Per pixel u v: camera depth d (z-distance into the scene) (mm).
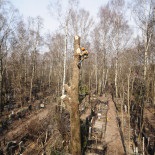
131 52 15320
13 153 9469
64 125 10156
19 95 21062
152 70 18719
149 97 18625
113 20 24875
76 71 6117
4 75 21828
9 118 14984
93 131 11859
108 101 22609
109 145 10211
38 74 37344
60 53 22281
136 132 12219
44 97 24469
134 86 15859
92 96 24266
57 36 22562
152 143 10578
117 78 23891
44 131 11422
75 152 6086
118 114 16297
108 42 27688
